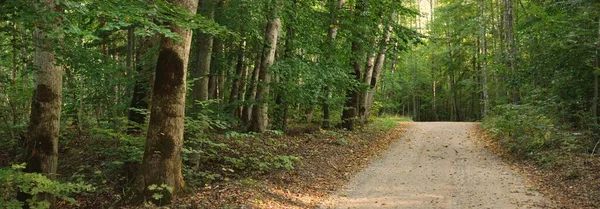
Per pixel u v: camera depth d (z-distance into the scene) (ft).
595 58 38.65
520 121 44.16
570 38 39.32
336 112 70.69
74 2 19.88
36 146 24.27
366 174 35.27
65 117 43.57
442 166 38.42
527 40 46.96
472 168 36.99
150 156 23.32
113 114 40.93
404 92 148.25
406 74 139.95
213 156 34.99
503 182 30.76
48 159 24.61
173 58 22.98
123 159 29.53
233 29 42.16
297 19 49.93
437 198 26.71
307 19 51.55
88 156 34.65
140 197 23.00
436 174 34.68
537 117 42.52
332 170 36.27
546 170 33.27
